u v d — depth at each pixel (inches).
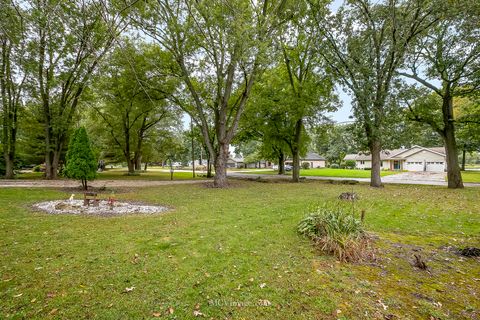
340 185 639.8
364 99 548.7
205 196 411.2
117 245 165.3
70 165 437.4
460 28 491.8
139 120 1042.7
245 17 411.5
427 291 113.4
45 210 271.7
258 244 171.8
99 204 318.7
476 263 145.0
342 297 107.0
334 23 570.3
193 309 97.5
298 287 114.8
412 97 557.9
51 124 657.0
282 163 1268.5
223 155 571.5
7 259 137.6
